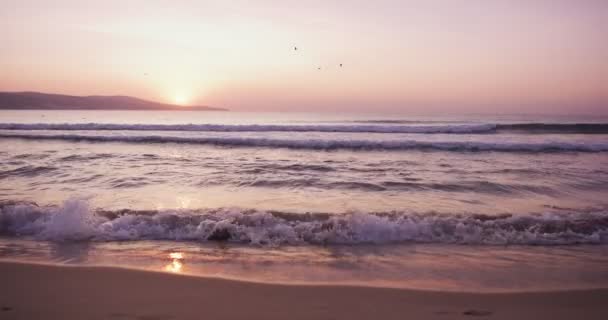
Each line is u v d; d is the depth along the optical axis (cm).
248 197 765
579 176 1001
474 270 422
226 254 469
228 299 342
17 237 526
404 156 1403
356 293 357
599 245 503
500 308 329
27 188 833
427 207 689
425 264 440
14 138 1944
